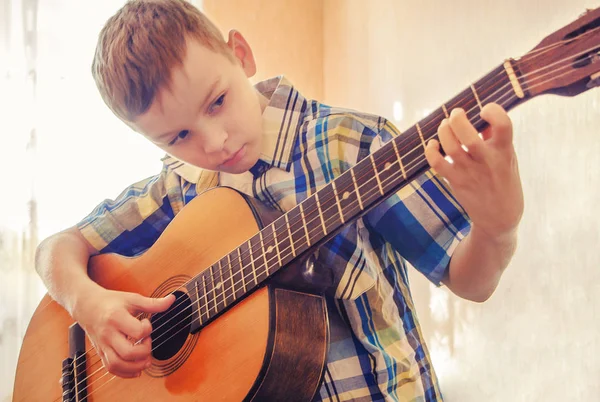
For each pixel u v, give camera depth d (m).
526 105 1.25
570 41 0.54
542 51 0.56
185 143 0.84
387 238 0.81
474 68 1.40
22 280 2.12
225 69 0.82
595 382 1.07
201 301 0.84
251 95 0.85
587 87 0.54
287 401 0.76
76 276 1.01
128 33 0.82
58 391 1.08
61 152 2.24
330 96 2.25
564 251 1.15
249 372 0.76
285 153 0.86
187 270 0.91
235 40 0.90
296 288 0.78
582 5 1.09
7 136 2.17
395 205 0.79
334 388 0.79
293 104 0.88
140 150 2.33
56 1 2.28
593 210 1.08
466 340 1.42
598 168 1.07
